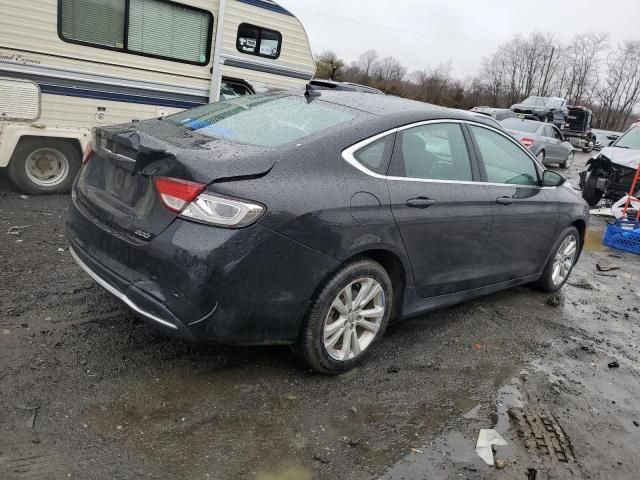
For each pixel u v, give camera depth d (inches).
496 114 796.0
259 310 116.3
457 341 165.2
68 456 99.5
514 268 188.5
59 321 143.9
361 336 140.5
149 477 97.4
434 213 146.8
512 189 179.5
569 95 3009.4
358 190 129.3
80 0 258.7
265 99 156.6
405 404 129.3
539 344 170.9
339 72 1998.0
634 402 144.6
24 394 113.7
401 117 145.2
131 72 283.1
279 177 117.7
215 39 310.8
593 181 444.8
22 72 249.6
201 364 133.5
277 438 111.8
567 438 125.0
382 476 105.3
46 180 269.7
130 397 118.0
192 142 123.0
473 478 108.0
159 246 110.9
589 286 238.5
